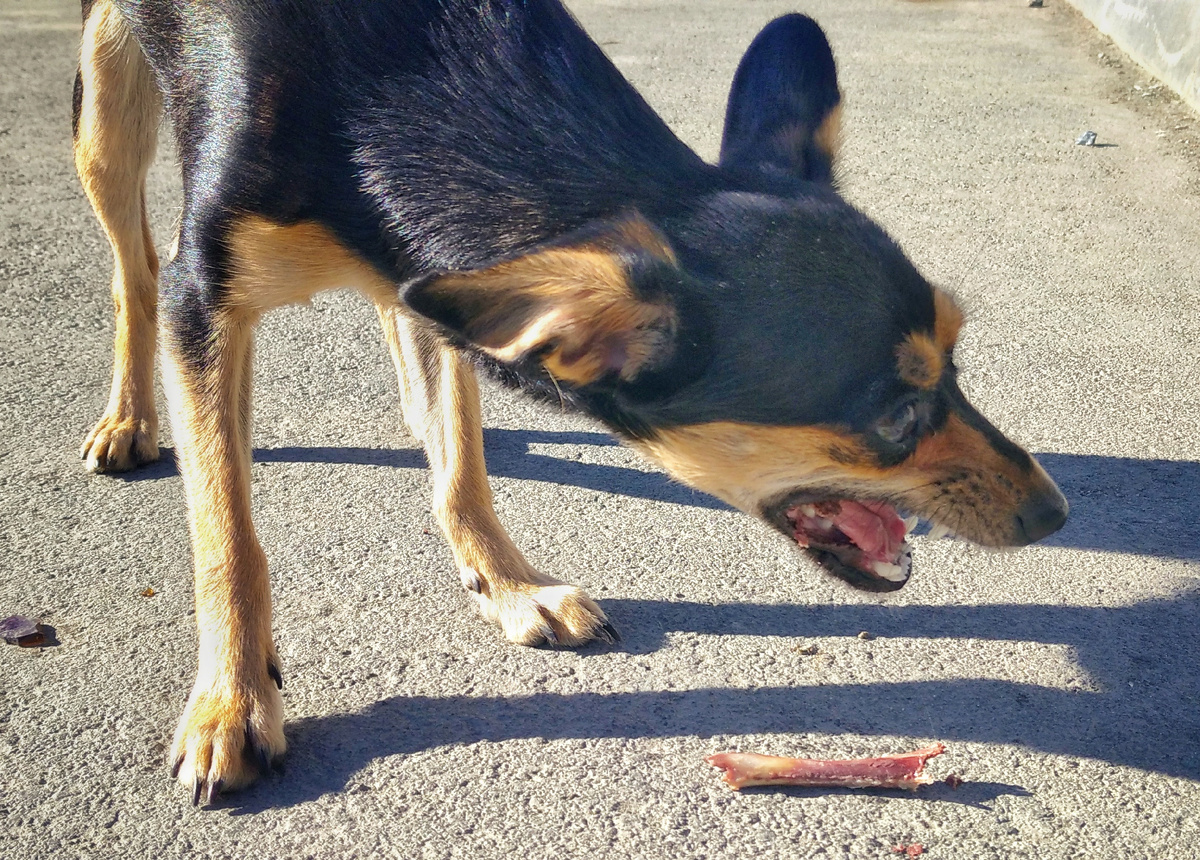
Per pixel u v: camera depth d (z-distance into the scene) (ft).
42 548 2.77
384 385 3.49
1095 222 4.52
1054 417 3.27
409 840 2.11
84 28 2.85
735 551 2.81
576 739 2.30
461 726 2.32
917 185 4.90
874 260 2.14
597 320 1.95
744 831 2.13
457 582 2.70
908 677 2.44
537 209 2.14
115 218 2.96
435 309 1.87
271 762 2.21
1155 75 6.35
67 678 2.42
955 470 2.25
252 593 2.27
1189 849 2.10
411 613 2.61
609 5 8.25
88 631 2.53
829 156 2.40
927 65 6.68
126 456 3.04
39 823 2.14
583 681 2.43
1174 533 2.84
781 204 2.16
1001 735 2.31
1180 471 3.05
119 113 2.88
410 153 2.17
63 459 3.10
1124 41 6.86
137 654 2.48
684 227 2.12
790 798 2.19
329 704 2.37
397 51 2.20
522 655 2.50
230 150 2.19
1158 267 4.13
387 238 2.18
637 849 2.10
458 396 2.55
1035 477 2.29
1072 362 3.52
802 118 2.40
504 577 2.57
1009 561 2.77
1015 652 2.50
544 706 2.37
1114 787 2.21
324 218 2.19
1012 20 7.70
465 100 2.19
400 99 2.19
